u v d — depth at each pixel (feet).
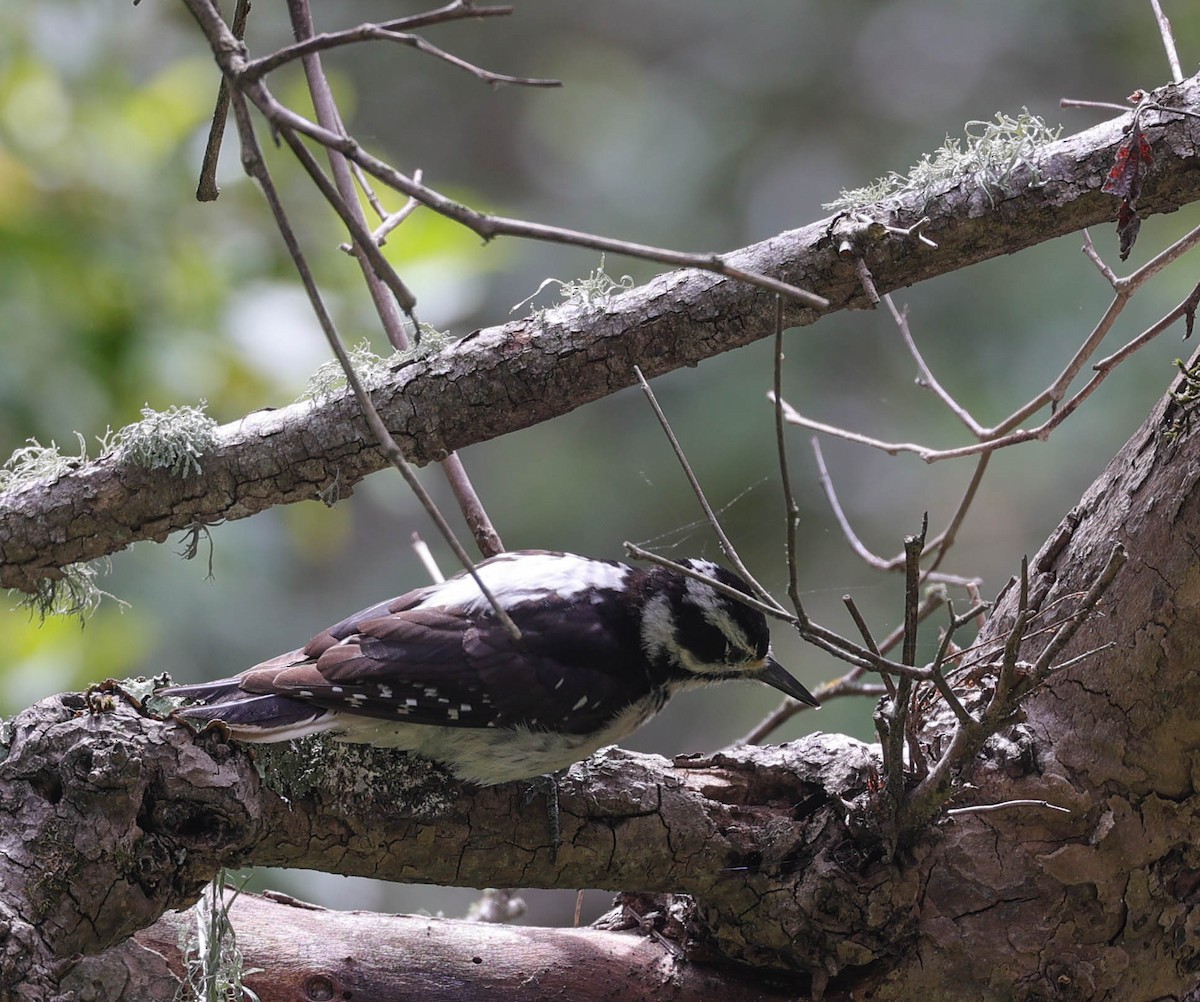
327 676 18.60
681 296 18.88
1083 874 19.29
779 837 19.66
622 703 20.95
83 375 32.63
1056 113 66.13
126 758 16.80
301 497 19.48
